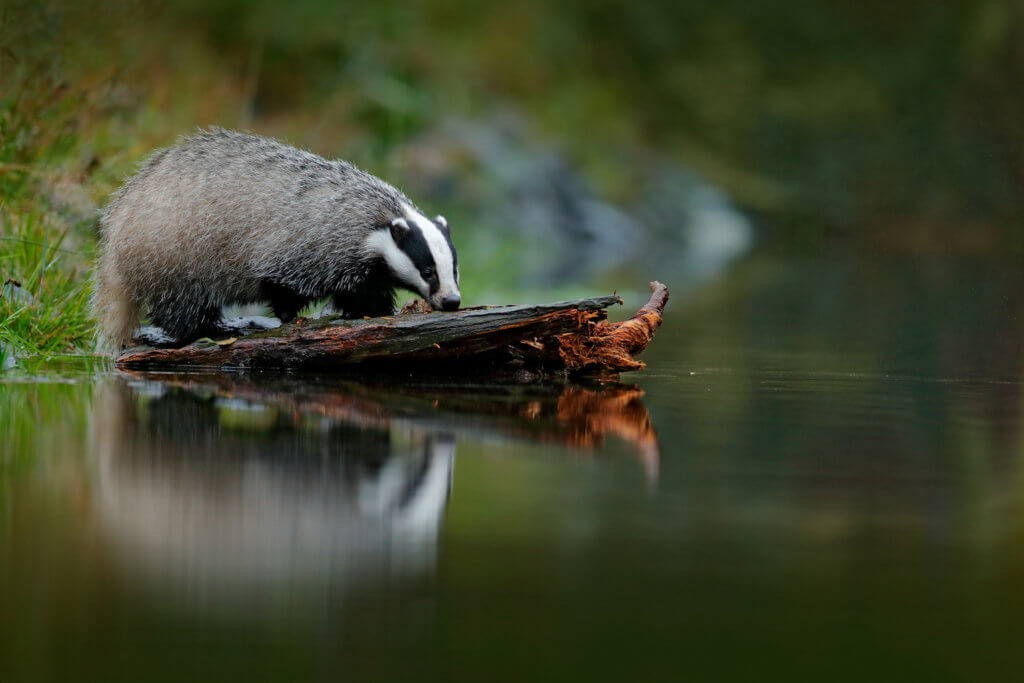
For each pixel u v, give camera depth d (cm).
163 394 1007
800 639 474
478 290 2130
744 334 1719
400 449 790
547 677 434
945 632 481
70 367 1174
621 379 1212
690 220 4212
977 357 1453
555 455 794
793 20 5128
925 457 807
